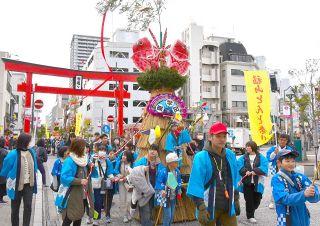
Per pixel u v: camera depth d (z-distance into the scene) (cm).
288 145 824
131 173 578
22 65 1881
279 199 382
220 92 5666
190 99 5241
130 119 5522
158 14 877
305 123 2975
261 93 1058
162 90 807
